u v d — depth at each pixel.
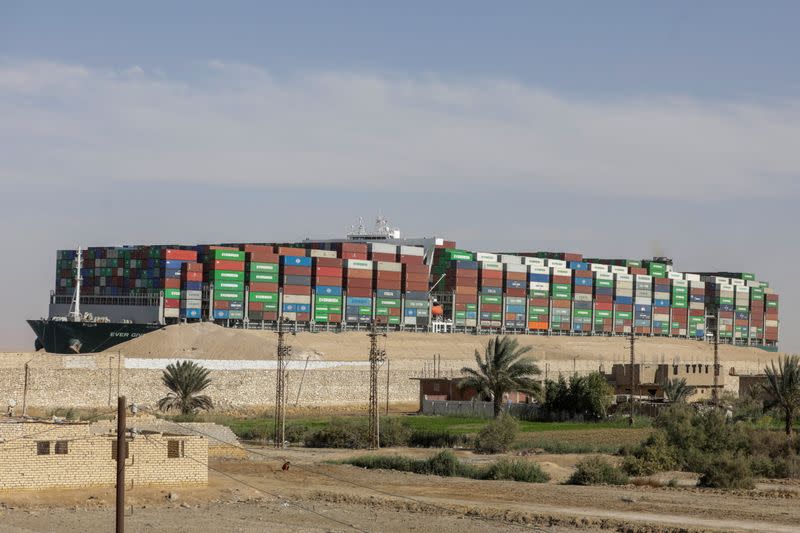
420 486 65.12
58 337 190.62
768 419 108.44
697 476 72.44
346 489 63.16
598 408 117.31
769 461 75.06
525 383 116.94
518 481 69.12
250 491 60.12
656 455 75.88
